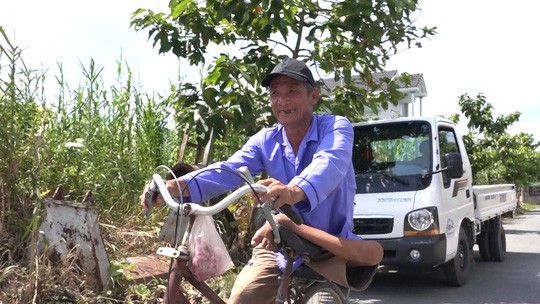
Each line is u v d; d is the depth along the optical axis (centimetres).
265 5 639
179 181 301
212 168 314
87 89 676
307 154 318
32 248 465
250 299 316
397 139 750
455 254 729
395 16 707
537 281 805
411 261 671
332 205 318
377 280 806
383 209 693
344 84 809
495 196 985
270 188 264
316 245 303
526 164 2814
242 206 731
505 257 1044
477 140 1666
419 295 715
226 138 780
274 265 325
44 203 500
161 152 753
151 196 290
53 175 596
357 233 704
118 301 485
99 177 643
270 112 734
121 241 611
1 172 518
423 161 720
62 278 467
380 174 734
